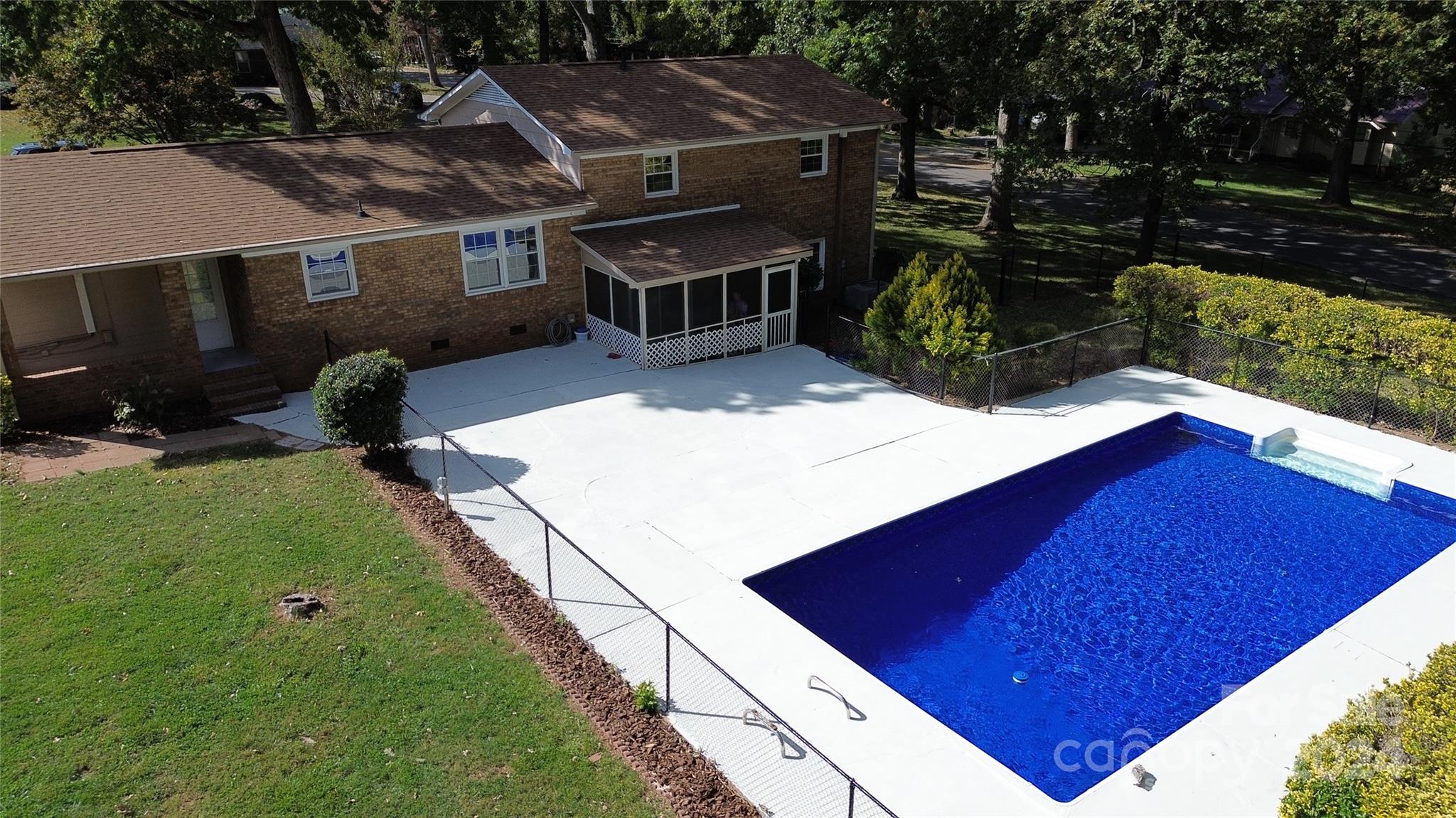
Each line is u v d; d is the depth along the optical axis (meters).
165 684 10.41
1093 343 21.11
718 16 42.22
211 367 18.75
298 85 29.64
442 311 20.56
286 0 29.80
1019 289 27.55
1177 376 21.09
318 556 13.04
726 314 21.67
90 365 17.66
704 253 21.28
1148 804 9.39
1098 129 26.78
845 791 9.41
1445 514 15.41
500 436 17.41
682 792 9.30
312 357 19.27
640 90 23.91
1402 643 11.93
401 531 13.84
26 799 8.82
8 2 25.34
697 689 10.87
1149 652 12.18
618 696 10.62
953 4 27.30
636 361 21.19
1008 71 27.97
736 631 11.96
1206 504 16.05
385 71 41.88
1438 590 13.06
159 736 9.66
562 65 24.08
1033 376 19.97
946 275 19.39
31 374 17.59
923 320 19.31
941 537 15.00
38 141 35.31
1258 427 18.11
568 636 11.66
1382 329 17.97
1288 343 19.38
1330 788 7.88
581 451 16.88
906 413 18.81
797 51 33.28
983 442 17.45
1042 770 10.10
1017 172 28.62
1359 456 17.03
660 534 14.18
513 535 13.98
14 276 15.76
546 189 21.38
